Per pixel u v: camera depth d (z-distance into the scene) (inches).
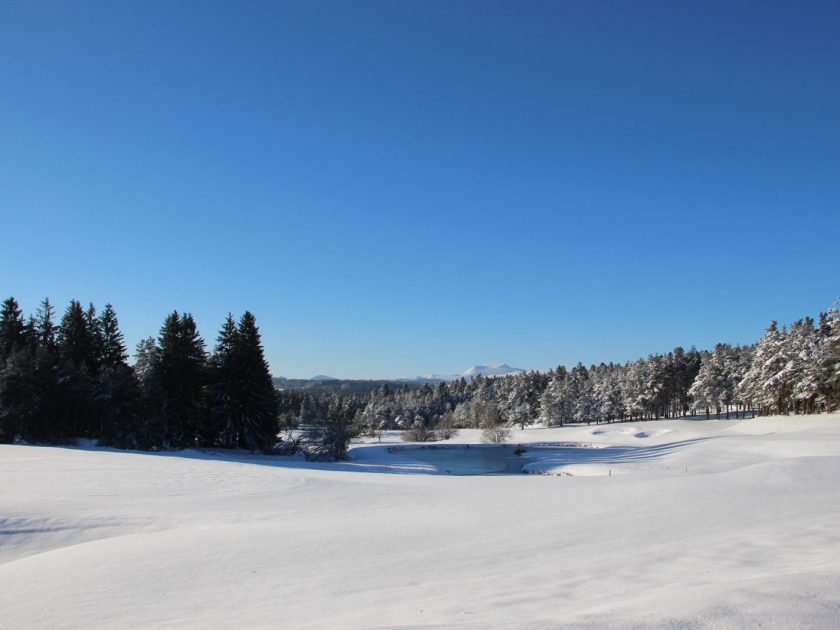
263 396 2132.1
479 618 202.5
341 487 871.1
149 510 617.9
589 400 4431.6
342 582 305.1
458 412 5487.2
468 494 766.5
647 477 934.4
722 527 412.8
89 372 2190.0
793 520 423.2
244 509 637.9
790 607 170.2
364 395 7573.8
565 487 825.5
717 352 4124.0
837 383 2559.1
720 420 3570.4
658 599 199.0
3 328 2206.0
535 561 330.0
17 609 290.0
